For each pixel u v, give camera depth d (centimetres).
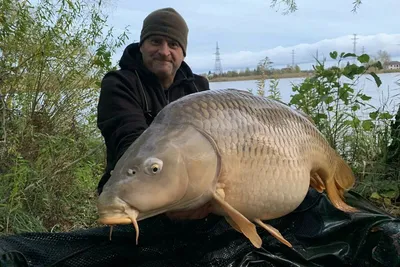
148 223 112
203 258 113
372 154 231
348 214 123
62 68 244
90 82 255
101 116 124
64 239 111
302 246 123
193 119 84
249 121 88
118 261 113
